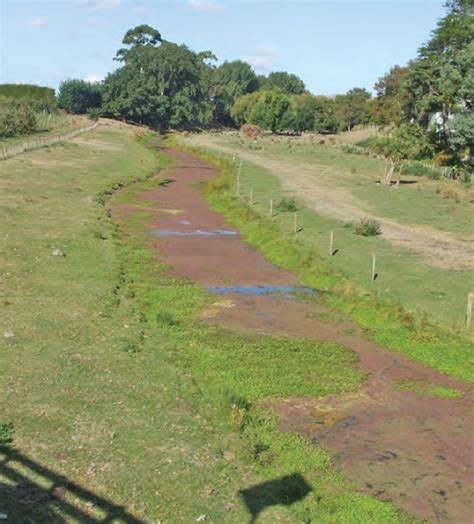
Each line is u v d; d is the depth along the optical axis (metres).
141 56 125.12
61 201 38.34
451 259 29.38
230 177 55.78
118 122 116.44
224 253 31.61
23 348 17.22
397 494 12.70
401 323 21.92
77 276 24.52
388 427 15.38
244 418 14.77
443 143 68.94
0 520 10.34
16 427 13.30
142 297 23.55
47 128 85.62
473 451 14.51
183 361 17.92
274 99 131.50
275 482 12.50
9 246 27.12
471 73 63.31
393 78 118.81
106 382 15.80
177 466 12.54
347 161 74.88
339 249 30.86
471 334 20.84
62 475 11.84
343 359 19.12
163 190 50.59
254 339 20.34
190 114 129.00
